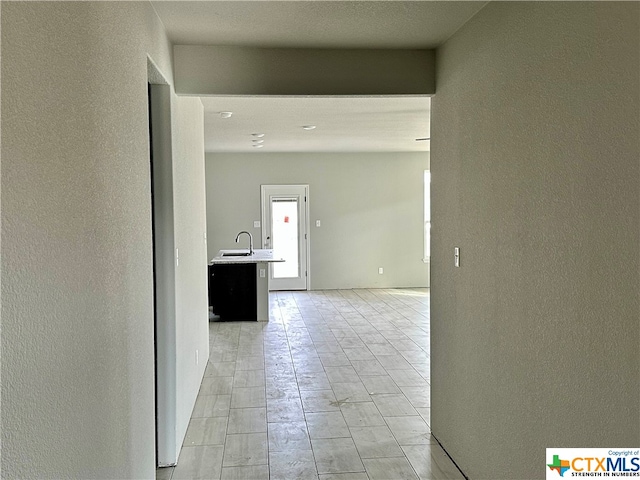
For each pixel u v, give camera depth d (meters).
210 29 3.03
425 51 3.46
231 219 10.29
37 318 1.16
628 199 1.63
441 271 3.44
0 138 1.01
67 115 1.38
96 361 1.59
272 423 3.94
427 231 10.71
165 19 2.84
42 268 1.20
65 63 1.37
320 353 5.87
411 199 10.63
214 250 10.27
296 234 10.47
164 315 3.29
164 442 3.29
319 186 10.44
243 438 3.69
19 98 1.09
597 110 1.78
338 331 6.95
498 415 2.61
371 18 2.86
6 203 1.03
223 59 3.37
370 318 7.78
